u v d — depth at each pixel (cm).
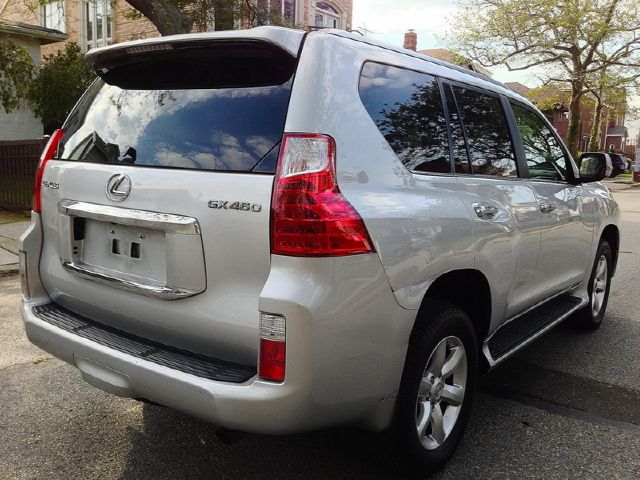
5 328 498
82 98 323
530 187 378
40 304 312
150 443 319
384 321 240
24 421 340
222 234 234
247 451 312
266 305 217
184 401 229
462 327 294
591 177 445
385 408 254
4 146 1129
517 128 383
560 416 360
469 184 312
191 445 317
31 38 1445
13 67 1195
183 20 1073
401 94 281
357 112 250
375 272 234
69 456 304
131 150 274
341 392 229
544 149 419
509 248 332
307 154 223
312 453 309
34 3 1517
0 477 283
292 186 220
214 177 238
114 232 277
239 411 218
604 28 2425
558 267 416
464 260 288
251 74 254
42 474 287
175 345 258
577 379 418
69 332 275
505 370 432
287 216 219
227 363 240
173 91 275
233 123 247
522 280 362
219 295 238
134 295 266
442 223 273
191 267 241
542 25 2450
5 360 427
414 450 272
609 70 2706
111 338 269
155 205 252
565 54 2609
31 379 396
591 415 362
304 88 234
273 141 233
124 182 264
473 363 310
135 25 1794
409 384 263
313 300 215
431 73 310
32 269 314
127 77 299
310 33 250
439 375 289
